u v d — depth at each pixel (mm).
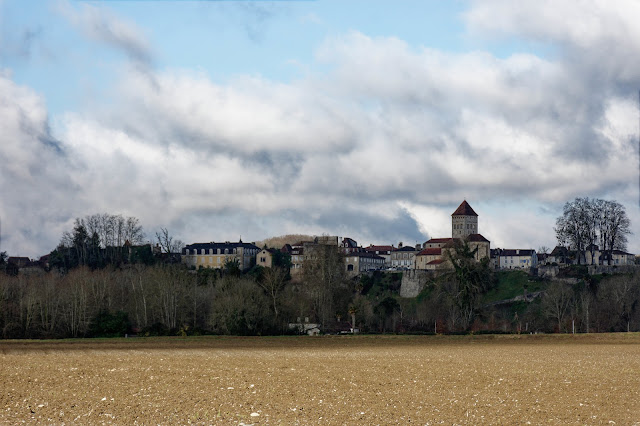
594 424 47375
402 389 60750
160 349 108500
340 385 62844
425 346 119438
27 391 57938
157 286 152125
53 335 134500
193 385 62031
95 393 57250
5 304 137125
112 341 123812
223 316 140500
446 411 50938
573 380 67438
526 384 64438
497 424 47000
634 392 60125
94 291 156000
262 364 81562
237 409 51094
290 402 53969
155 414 49219
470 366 80500
